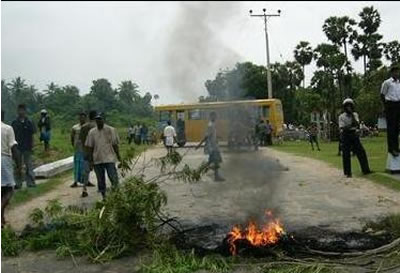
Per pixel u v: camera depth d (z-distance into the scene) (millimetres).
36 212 8250
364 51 43719
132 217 7422
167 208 10195
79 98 52625
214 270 6223
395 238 7262
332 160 20094
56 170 18109
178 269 6262
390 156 13789
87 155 11047
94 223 7453
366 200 10539
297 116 51156
